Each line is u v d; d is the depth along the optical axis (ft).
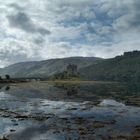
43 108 196.24
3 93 325.01
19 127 124.77
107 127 124.57
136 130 117.50
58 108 196.95
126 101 248.93
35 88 433.07
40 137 105.29
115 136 105.81
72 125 130.00
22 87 455.22
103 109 192.34
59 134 110.22
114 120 144.46
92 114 167.84
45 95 307.78
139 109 192.75
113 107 204.13
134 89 421.18
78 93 340.59
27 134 110.52
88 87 482.69
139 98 277.85
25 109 189.47
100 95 312.29
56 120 144.15
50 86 501.15
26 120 143.54
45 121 140.67
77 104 224.33
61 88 441.68
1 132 114.01
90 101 248.73
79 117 155.22
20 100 250.98
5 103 224.33
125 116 159.53
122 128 122.21
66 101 247.50
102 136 106.01
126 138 102.47
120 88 450.71
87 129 119.96
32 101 244.22
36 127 124.77
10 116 156.87
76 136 106.42
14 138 103.50
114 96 299.58
